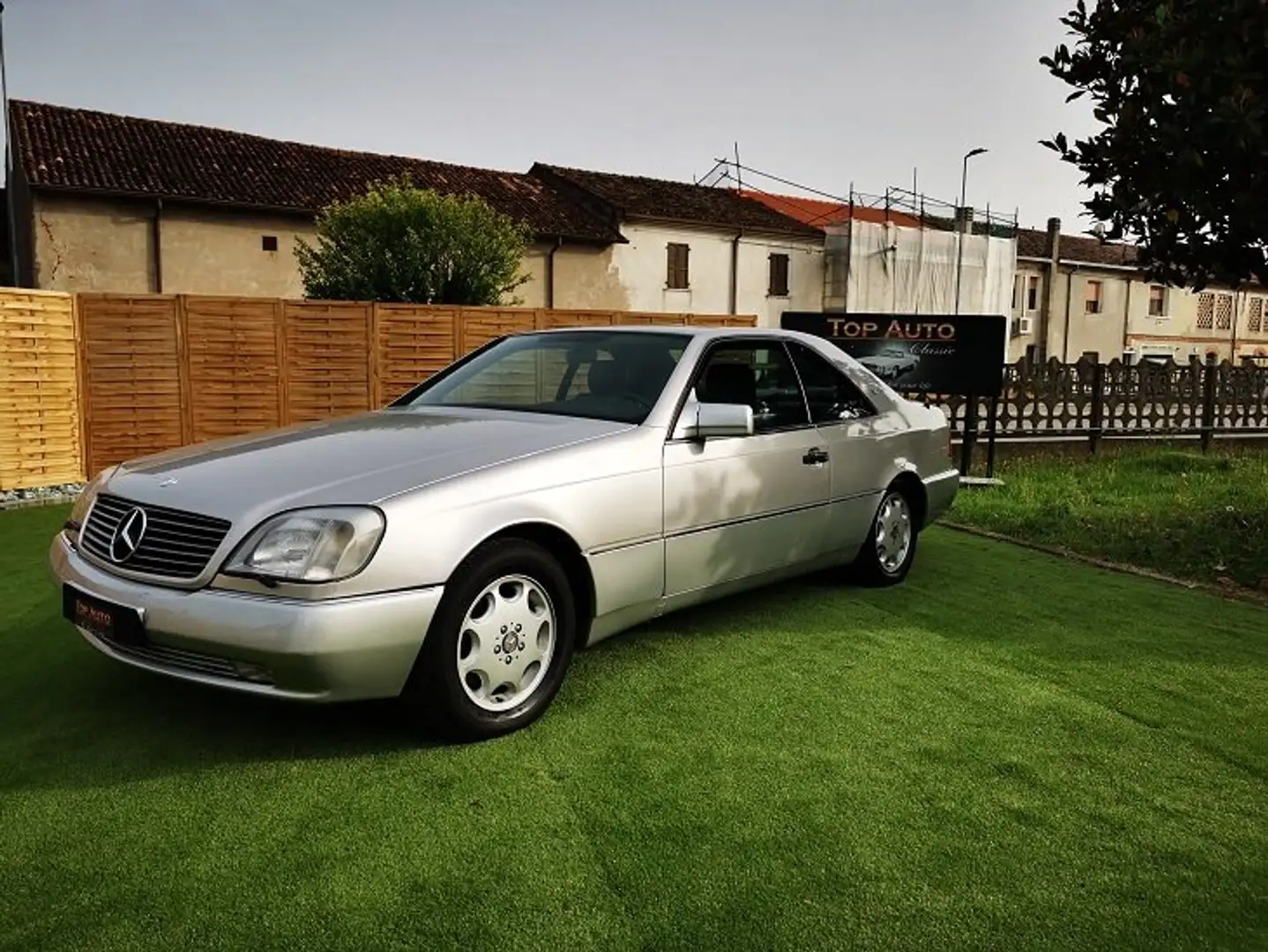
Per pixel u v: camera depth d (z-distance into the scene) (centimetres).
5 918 219
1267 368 1362
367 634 281
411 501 297
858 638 430
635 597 369
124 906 224
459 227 1611
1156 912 227
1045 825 266
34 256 1819
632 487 362
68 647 410
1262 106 466
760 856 248
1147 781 294
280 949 209
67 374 863
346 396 1043
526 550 323
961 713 345
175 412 941
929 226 3588
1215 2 485
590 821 264
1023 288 3688
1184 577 568
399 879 236
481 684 317
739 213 2972
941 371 928
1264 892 236
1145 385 1258
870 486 499
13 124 1923
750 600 495
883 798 280
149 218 1909
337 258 1598
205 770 293
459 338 1102
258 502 295
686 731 326
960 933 218
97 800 273
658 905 227
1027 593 521
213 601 282
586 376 426
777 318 3011
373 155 2461
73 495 827
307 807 270
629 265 2647
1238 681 384
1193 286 608
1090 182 566
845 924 221
